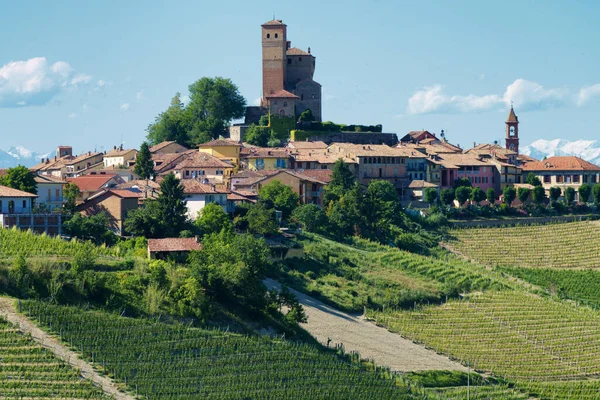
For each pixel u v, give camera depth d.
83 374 199.50
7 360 196.62
